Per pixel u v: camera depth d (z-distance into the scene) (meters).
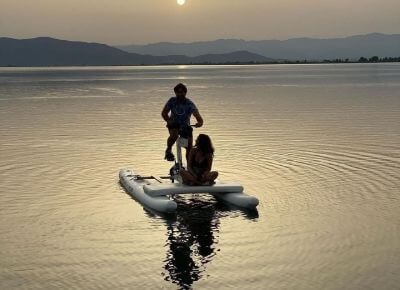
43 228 11.47
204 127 27.30
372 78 95.12
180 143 14.57
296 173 16.36
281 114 33.66
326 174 16.19
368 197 13.66
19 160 18.70
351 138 23.22
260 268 9.34
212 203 13.55
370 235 10.88
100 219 12.12
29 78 126.88
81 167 17.53
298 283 8.75
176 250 10.22
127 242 10.66
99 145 21.94
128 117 33.06
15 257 9.88
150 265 9.52
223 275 9.09
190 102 14.69
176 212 12.74
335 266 9.39
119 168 17.39
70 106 41.75
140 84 87.62
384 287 8.56
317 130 25.92
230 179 15.61
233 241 10.67
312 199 13.55
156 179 15.04
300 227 11.45
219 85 78.81
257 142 22.25
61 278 8.98
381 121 29.30
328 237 10.80
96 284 8.76
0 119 32.16
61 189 14.71
